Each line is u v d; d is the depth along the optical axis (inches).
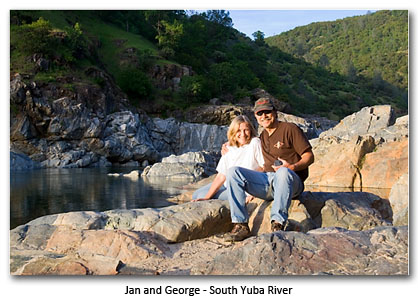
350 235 132.0
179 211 174.4
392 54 5226.4
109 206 303.1
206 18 4148.6
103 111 1531.7
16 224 227.0
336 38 6373.0
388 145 473.7
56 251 150.3
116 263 134.5
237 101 2596.0
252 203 183.9
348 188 440.8
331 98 3946.9
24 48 1529.3
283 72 4389.8
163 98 2214.6
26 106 1273.4
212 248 156.7
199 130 1937.7
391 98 4461.1
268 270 121.1
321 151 542.6
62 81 1493.6
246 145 185.3
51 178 674.8
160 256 144.8
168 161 809.5
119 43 2454.5
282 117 1990.7
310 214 185.3
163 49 2596.0
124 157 1478.8
